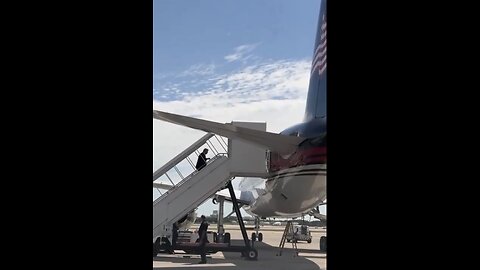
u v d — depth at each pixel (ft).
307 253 67.87
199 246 53.83
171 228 53.11
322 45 43.47
